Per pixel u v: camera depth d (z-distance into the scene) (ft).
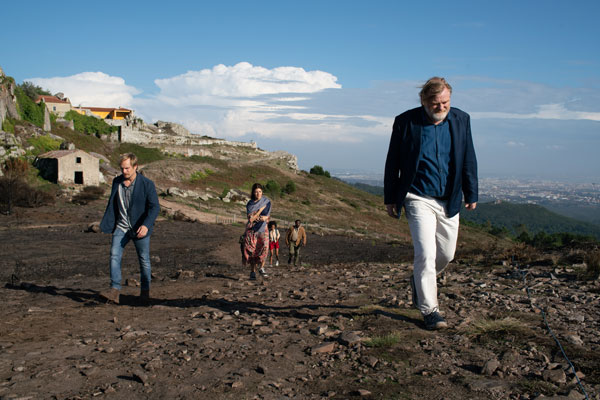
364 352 10.68
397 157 12.69
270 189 230.89
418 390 8.30
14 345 11.43
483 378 8.86
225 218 130.62
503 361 9.71
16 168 141.79
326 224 168.55
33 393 8.08
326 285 24.22
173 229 91.91
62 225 84.64
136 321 15.06
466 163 12.42
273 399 8.02
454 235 12.94
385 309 15.40
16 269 34.06
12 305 17.80
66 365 9.80
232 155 325.21
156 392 8.29
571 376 8.79
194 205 151.53
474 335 11.72
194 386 8.62
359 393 8.09
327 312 16.08
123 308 17.62
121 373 9.34
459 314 14.43
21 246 54.44
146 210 18.80
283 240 86.74
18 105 196.54
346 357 10.41
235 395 8.18
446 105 11.68
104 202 127.75
